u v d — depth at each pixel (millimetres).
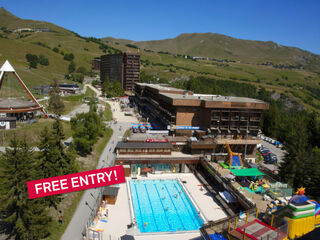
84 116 74750
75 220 46344
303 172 68312
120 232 45781
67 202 50562
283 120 150125
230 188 57344
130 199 59094
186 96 101438
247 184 60594
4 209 36312
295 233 36469
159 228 48719
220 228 39500
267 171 70625
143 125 113938
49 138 48344
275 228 35625
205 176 73938
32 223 37062
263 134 146125
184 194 63406
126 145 77375
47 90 165500
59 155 49125
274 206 47906
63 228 43531
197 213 54188
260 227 35938
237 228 36500
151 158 73812
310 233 41156
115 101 197375
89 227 45094
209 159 80812
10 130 78250
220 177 63031
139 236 45281
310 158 70438
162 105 112250
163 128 111812
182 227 49438
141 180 70312
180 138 85062
